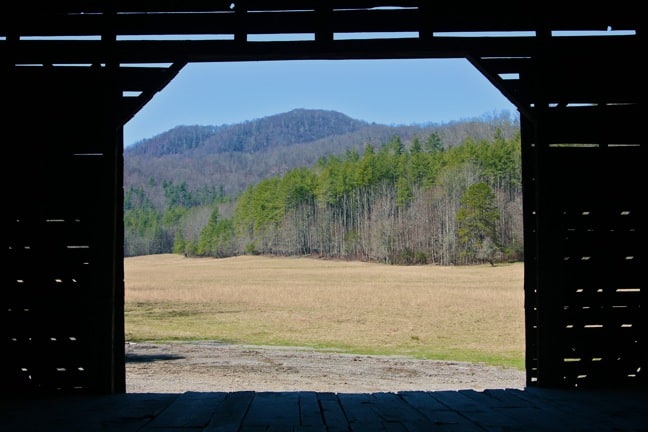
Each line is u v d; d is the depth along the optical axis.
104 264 5.19
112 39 5.32
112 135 5.26
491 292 31.12
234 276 47.78
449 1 5.38
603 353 5.40
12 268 5.20
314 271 53.28
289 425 3.99
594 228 5.41
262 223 82.38
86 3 5.34
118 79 5.30
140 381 8.95
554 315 5.32
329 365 10.77
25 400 4.86
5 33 5.32
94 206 5.22
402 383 8.88
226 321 19.69
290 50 5.30
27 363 5.15
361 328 17.80
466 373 9.95
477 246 60.62
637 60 5.47
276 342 14.75
